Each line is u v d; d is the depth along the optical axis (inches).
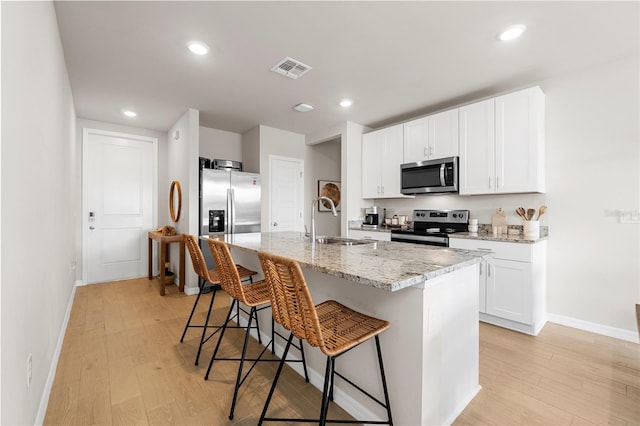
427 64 102.4
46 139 66.9
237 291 67.4
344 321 54.4
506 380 73.5
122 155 174.6
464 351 63.2
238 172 163.9
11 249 40.8
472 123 124.0
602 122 102.0
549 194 113.1
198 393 68.6
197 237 149.3
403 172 147.5
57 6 72.7
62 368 78.4
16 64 43.3
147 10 74.6
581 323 105.9
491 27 81.7
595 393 68.5
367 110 149.1
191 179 147.1
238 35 85.5
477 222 128.4
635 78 96.1
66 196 111.6
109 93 126.9
